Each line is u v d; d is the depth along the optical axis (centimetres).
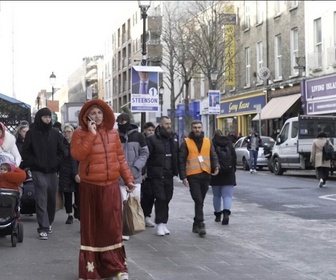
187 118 4338
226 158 1152
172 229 1116
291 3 3703
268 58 4006
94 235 669
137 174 973
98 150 668
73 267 766
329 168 2017
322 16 3322
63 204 1173
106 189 670
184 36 4309
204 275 741
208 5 4325
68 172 1143
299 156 2450
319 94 3300
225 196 1177
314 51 3425
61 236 1019
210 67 3912
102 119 685
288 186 2031
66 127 1191
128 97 6844
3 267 763
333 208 1424
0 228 884
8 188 898
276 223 1201
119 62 7356
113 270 666
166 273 747
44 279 700
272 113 3706
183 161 1038
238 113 4506
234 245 958
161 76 4822
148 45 5588
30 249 891
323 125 2480
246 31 4331
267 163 2936
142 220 725
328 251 916
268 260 845
